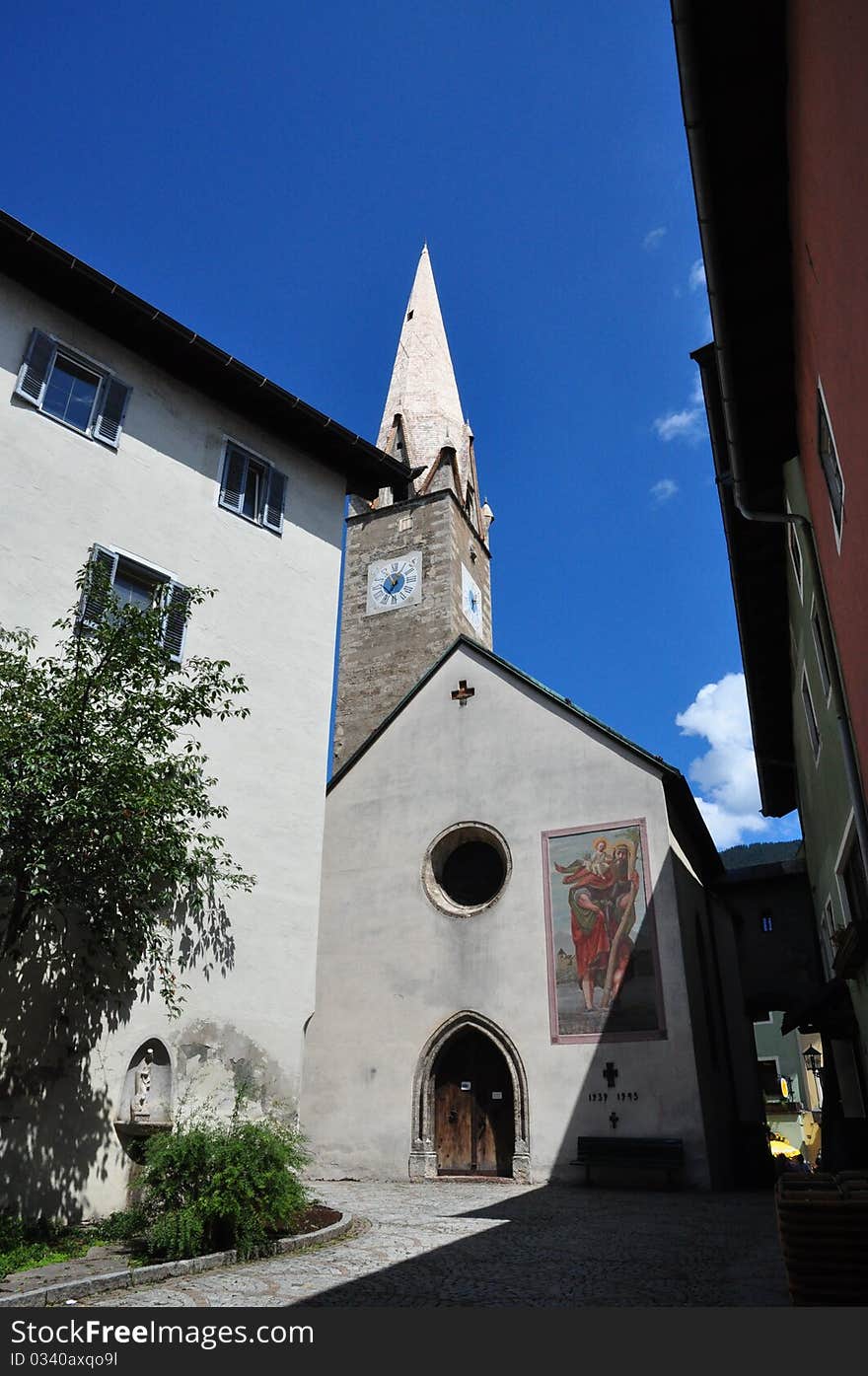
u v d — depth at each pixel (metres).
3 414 12.74
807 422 10.14
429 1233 10.91
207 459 15.59
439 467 37.75
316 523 17.33
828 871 15.55
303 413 16.62
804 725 16.39
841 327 7.10
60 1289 7.27
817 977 26.11
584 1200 14.50
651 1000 17.41
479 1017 18.70
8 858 9.52
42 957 11.01
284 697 15.55
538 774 20.19
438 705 22.11
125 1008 11.81
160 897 11.10
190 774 11.23
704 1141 16.19
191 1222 8.69
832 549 9.50
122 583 13.72
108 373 14.36
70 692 10.16
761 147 8.42
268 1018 13.71
